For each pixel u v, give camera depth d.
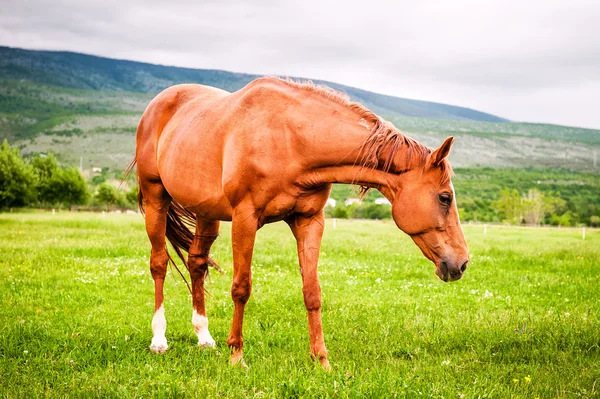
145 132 6.66
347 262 13.37
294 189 5.09
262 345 6.00
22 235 19.08
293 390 4.47
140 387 4.66
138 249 14.64
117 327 6.88
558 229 47.84
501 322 6.87
